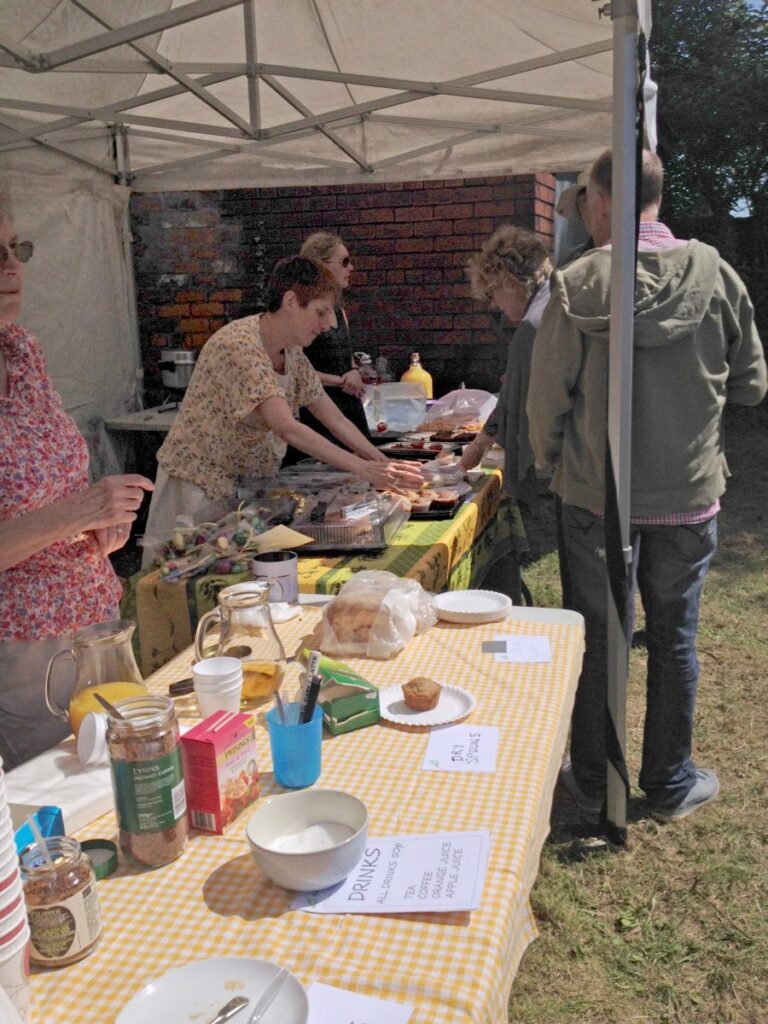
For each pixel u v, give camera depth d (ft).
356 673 5.20
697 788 9.10
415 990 2.87
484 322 19.13
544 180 19.12
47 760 4.37
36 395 6.16
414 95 12.25
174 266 19.33
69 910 3.03
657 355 7.39
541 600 15.37
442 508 9.43
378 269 19.36
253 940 3.15
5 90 11.11
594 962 7.15
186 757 3.81
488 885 3.41
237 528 7.93
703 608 15.11
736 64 26.23
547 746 4.54
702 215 27.17
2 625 5.96
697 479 7.69
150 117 13.07
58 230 15.90
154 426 16.96
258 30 11.31
